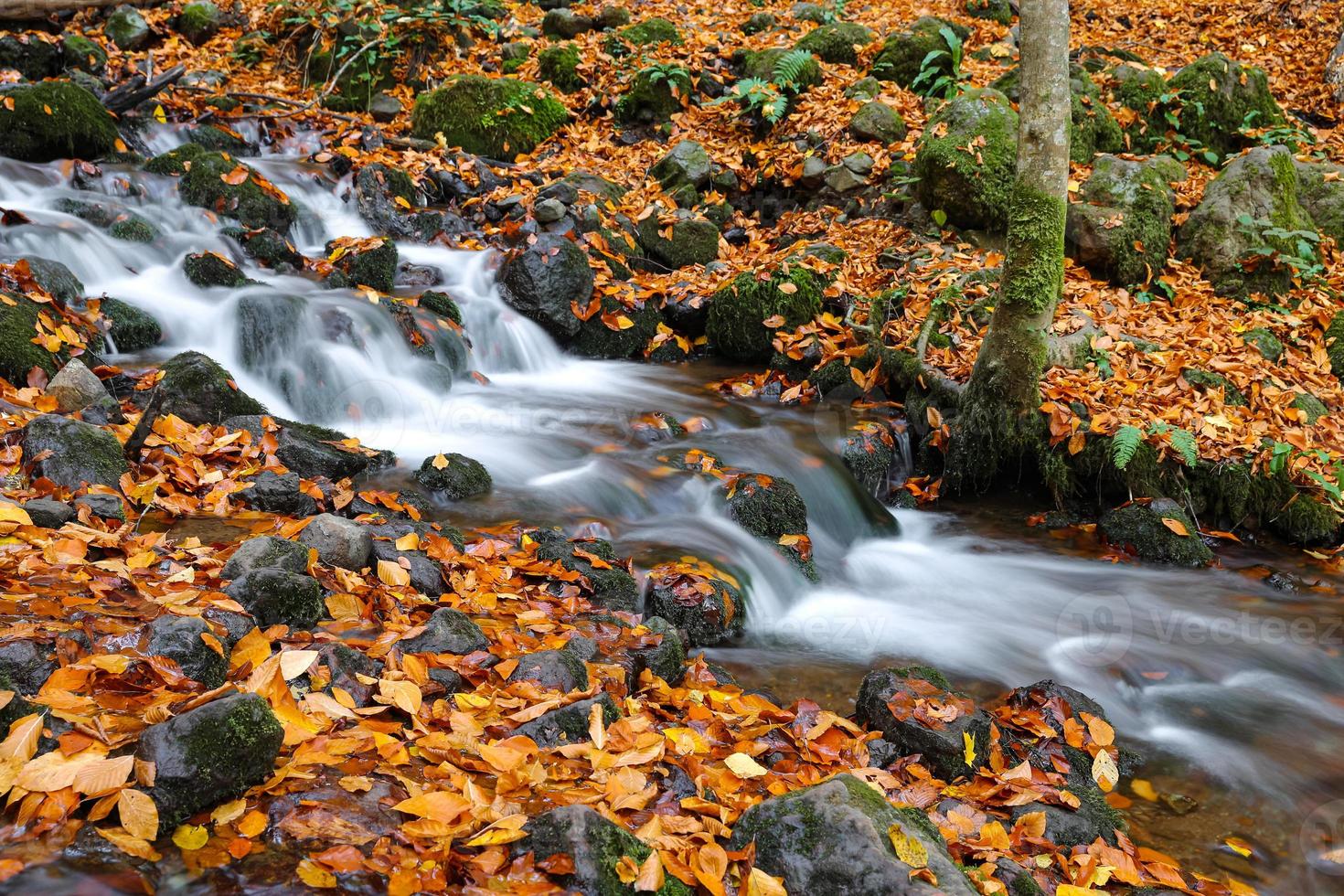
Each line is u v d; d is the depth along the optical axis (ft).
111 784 7.67
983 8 43.37
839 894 8.21
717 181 32.78
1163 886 10.58
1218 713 14.30
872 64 37.11
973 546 19.92
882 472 21.70
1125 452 19.66
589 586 14.42
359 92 36.42
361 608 11.85
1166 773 12.89
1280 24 43.11
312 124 32.09
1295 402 21.76
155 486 14.24
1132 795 12.44
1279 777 12.84
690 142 32.96
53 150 25.80
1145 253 27.55
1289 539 20.12
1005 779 11.68
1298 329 25.79
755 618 15.89
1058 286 20.42
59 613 10.02
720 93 36.83
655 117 35.81
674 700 11.85
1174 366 22.33
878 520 20.47
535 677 10.78
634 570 15.29
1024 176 19.70
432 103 33.40
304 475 16.26
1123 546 19.61
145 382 18.28
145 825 7.50
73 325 18.83
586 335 26.66
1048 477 20.93
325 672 10.10
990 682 14.53
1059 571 18.83
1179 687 14.98
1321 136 35.47
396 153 31.45
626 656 12.19
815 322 25.64
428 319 23.68
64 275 19.56
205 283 22.26
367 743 9.25
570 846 7.82
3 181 23.62
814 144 32.86
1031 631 16.39
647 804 9.29
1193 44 42.57
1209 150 33.68
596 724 9.93
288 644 10.72
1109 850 10.73
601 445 20.15
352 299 22.81
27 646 9.09
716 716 11.66
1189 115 34.12
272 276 23.94
